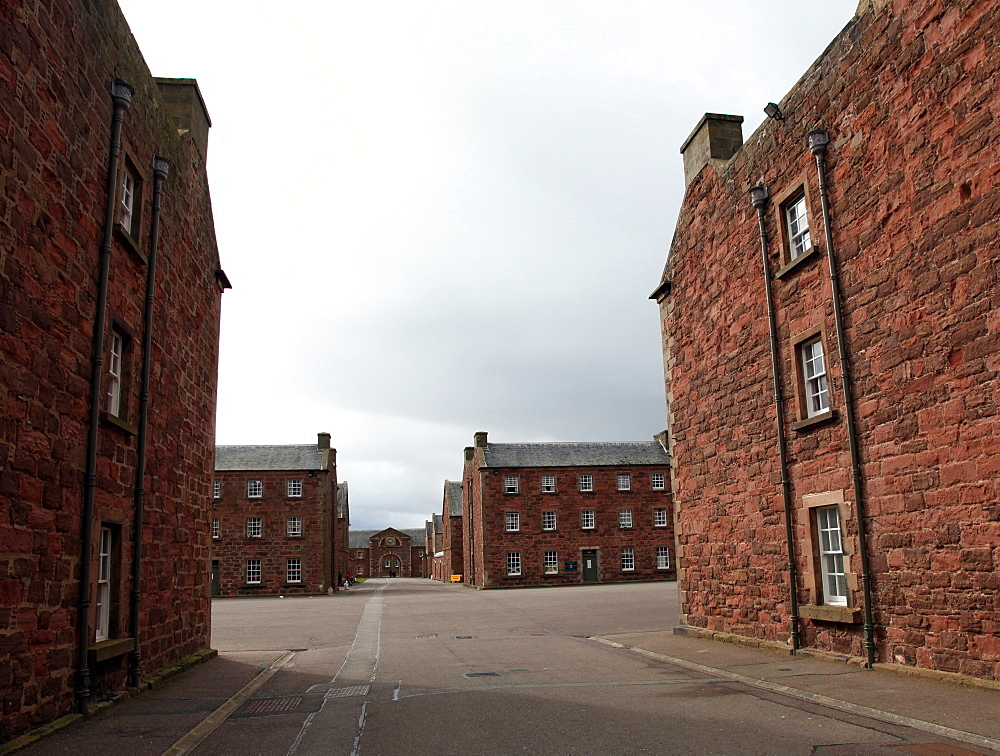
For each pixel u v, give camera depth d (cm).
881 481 1051
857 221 1111
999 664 855
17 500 712
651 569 4969
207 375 1467
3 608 684
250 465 4659
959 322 923
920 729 724
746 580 1403
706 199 1599
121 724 802
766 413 1350
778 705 857
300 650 1537
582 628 1886
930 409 965
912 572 991
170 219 1222
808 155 1237
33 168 752
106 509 937
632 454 5244
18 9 720
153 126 1143
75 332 848
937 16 966
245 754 680
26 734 714
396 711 857
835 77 1168
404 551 12488
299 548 4553
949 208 942
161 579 1155
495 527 4884
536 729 745
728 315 1491
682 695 930
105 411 921
